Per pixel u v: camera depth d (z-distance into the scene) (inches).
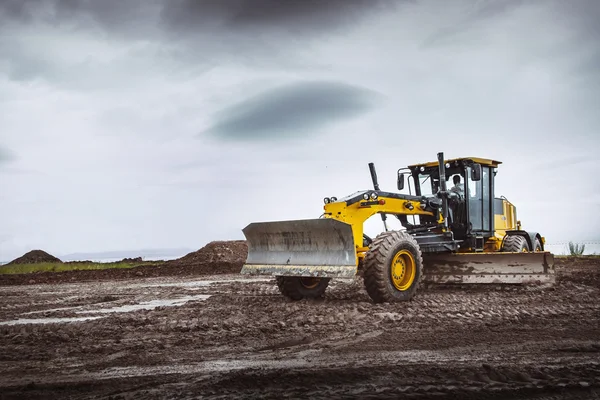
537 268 352.2
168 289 466.6
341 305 308.7
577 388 143.6
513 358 177.9
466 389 142.6
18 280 626.2
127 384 157.6
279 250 350.6
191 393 145.2
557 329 226.7
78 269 754.2
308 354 189.9
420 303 304.2
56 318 305.1
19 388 156.3
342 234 313.1
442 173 380.2
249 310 300.8
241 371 165.9
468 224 396.5
